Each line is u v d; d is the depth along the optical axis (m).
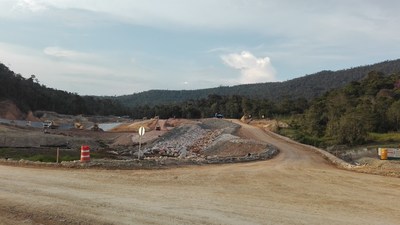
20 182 15.70
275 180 20.56
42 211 10.34
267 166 30.38
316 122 84.06
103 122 166.50
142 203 11.67
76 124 124.06
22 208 10.70
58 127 112.38
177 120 116.69
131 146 76.69
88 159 25.03
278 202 13.15
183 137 81.00
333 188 18.12
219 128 92.81
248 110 142.75
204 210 10.92
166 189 15.20
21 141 66.12
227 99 179.75
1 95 148.00
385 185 20.16
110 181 16.97
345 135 66.94
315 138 74.94
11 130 80.00
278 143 63.03
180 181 18.20
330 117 84.06
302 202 13.46
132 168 24.06
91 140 78.50
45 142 68.38
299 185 18.78
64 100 194.62
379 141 66.81
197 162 30.64
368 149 57.09
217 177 20.64
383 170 28.36
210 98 188.00
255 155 41.97
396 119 78.62
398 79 112.50
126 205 11.27
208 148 66.31
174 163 28.28
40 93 179.75
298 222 9.84
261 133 83.44
